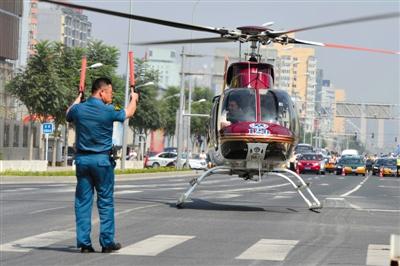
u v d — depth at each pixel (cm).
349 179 7300
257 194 3772
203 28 2319
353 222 2239
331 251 1603
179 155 8500
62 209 2484
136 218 2214
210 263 1423
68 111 1473
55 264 1385
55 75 8206
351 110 15388
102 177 1472
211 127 2686
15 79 8375
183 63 8138
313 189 4638
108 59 8881
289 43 2538
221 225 2070
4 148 9331
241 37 2511
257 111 2562
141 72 10262
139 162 8925
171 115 14550
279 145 2520
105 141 1459
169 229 1948
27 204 2695
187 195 2625
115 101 8744
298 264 1427
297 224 2147
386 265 1422
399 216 2509
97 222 2042
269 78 2675
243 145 2516
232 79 2691
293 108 2619
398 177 9294
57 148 10500
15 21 11050
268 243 1711
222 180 6284
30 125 9488
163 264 1403
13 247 1594
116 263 1404
